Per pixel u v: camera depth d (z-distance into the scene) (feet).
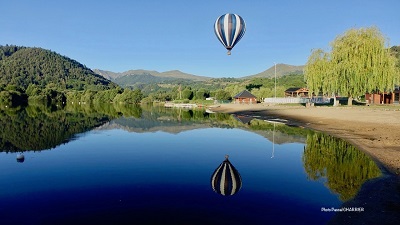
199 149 62.34
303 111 148.56
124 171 43.52
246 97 295.89
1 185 36.37
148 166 46.60
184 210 28.17
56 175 41.06
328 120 104.58
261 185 36.11
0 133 84.17
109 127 104.17
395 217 25.96
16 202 30.50
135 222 25.57
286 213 27.27
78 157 53.57
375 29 137.90
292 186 35.53
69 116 152.35
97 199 31.32
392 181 36.04
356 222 25.09
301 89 286.05
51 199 31.32
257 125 108.17
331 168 44.06
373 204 28.91
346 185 35.32
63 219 26.21
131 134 86.17
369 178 37.81
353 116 108.27
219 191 34.09
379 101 199.31
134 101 395.14
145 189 34.83
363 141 63.98
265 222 25.48
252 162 49.78
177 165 47.65
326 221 25.52
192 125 111.24
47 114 165.07
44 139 75.05
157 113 184.24
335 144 64.64
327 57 155.53
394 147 56.03
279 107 198.49
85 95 426.10
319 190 33.88
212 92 401.49
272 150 60.85
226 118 142.20
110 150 60.80
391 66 134.31
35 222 25.54
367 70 134.62
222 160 51.13
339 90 142.72
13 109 216.33
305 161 49.93
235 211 27.94
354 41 139.03
